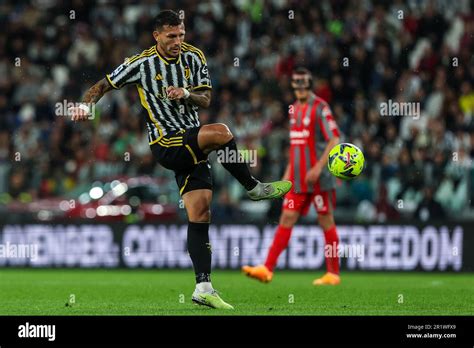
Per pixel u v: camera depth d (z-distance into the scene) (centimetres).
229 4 7412
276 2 7444
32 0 7875
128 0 7769
